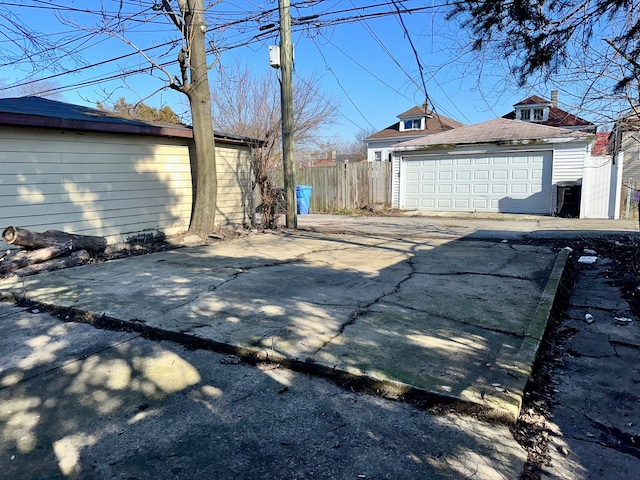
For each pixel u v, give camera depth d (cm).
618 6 335
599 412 225
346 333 319
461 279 483
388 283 468
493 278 485
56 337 338
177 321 349
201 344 311
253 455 191
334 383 256
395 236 858
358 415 222
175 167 877
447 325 335
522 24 363
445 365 264
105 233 748
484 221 1117
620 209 1115
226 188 996
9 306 424
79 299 421
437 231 927
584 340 322
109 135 747
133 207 796
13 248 623
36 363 289
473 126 1475
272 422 216
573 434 206
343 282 475
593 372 271
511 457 189
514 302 393
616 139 600
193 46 774
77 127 663
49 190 665
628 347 307
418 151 1415
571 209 1166
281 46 892
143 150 809
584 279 504
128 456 192
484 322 341
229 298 417
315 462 186
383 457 189
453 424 214
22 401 241
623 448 195
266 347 292
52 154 666
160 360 291
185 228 908
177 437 205
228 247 745
